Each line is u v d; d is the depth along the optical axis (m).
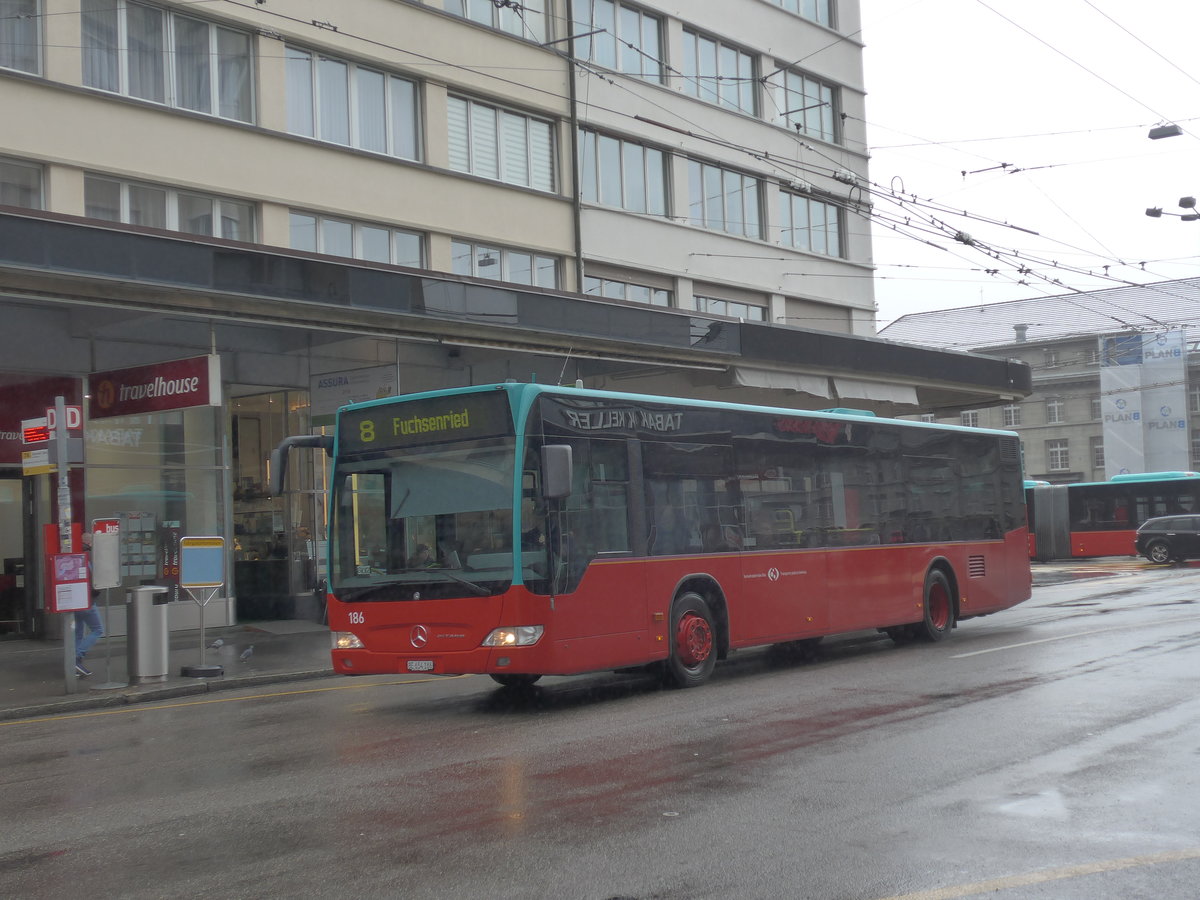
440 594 11.47
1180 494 43.97
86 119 19.19
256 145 21.47
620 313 22.66
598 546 11.89
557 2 27.64
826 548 15.03
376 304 18.41
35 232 14.71
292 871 6.00
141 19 20.16
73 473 19.23
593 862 5.98
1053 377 71.69
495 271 26.05
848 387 29.36
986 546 18.31
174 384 17.36
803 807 7.03
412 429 11.96
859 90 38.12
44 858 6.48
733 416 13.95
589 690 13.12
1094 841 6.20
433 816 7.07
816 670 14.08
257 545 22.00
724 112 32.81
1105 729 9.29
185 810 7.54
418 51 24.31
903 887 5.48
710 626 13.22
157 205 20.28
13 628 19.59
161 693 14.12
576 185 27.77
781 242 34.72
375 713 11.91
